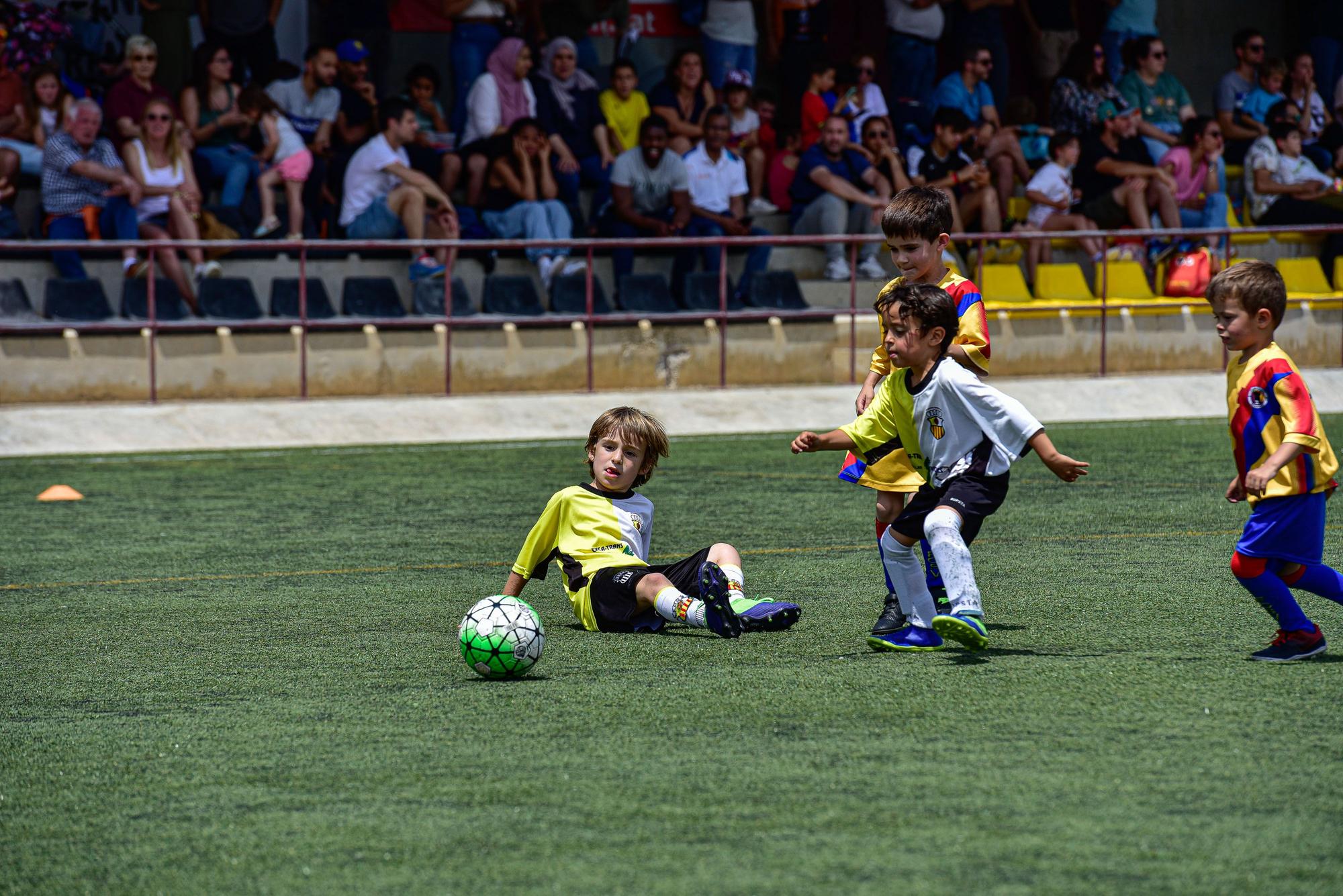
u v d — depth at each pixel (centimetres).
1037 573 2498
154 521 3228
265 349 4878
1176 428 4897
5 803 1354
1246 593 2300
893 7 6334
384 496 3566
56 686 1817
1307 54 6788
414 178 5231
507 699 1688
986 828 1226
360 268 5169
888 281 5556
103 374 4734
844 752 1445
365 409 4778
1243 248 5878
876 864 1150
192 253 4894
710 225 5562
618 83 5809
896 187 5803
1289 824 1227
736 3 6100
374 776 1404
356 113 5484
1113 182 6009
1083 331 5656
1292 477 1769
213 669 1895
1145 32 6819
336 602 2364
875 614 2189
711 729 1540
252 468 4056
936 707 1611
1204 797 1297
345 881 1145
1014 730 1512
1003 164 6016
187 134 5125
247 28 5506
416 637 2086
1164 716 1557
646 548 2172
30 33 5150
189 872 1175
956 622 1762
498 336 5109
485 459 4238
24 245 4603
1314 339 5844
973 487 1822
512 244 5016
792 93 6200
